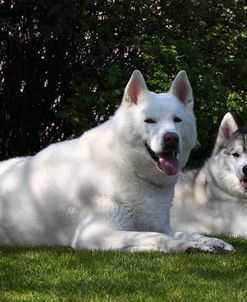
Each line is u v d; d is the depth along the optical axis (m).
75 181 6.89
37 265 5.89
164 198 6.92
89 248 6.60
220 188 9.41
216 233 9.30
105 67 11.86
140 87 6.84
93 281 5.31
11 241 7.21
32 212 7.05
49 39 11.37
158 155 6.57
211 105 11.63
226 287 5.17
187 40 11.91
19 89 12.80
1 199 7.20
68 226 6.96
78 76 11.90
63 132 12.95
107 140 6.88
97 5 11.73
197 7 12.16
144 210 6.80
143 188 6.78
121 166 6.75
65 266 5.85
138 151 6.67
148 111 6.67
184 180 9.80
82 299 4.78
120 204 6.76
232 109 11.94
